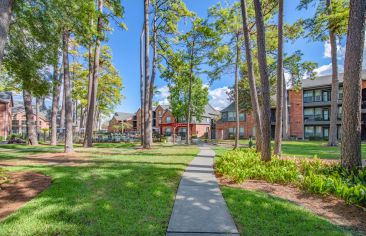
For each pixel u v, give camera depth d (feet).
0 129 116.06
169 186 20.62
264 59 30.96
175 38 73.10
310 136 116.57
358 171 21.62
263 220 13.60
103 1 54.85
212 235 11.80
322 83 115.03
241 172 22.80
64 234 11.76
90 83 72.28
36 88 37.29
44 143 82.23
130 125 201.26
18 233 11.81
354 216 14.57
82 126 146.72
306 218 13.85
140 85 74.08
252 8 51.42
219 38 67.62
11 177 23.22
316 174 22.67
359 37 22.99
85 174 24.67
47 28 31.83
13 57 32.83
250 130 136.26
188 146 73.15
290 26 54.60
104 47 88.74
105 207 15.17
